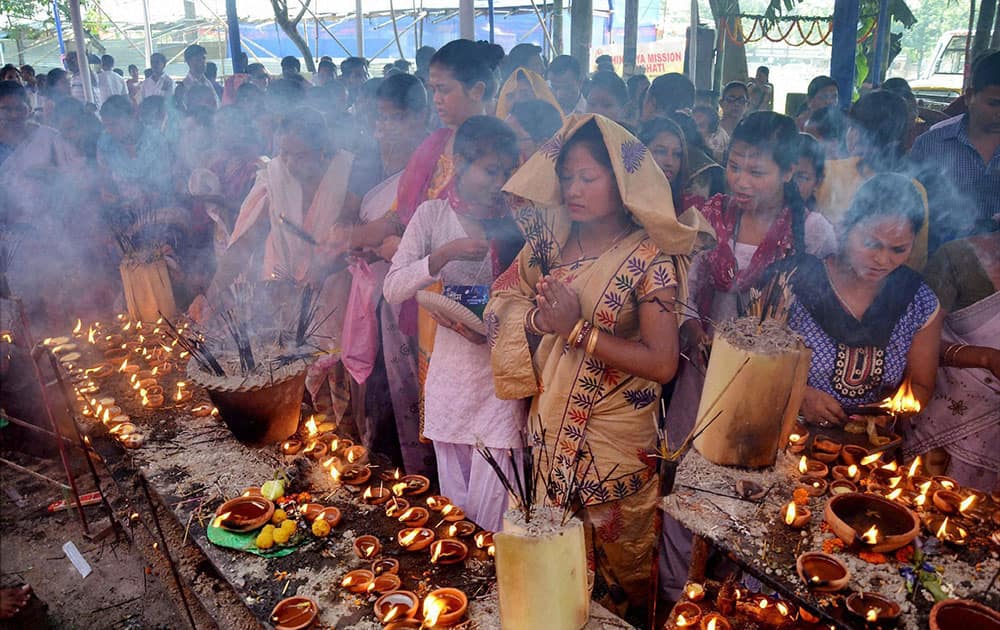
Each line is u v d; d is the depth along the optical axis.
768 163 2.49
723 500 2.02
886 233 2.14
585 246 2.26
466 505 2.68
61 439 3.21
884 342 2.31
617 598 2.49
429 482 2.44
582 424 2.25
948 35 9.90
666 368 2.07
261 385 2.56
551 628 1.66
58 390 3.75
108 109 5.14
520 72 3.69
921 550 1.80
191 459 2.67
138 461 2.67
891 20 9.55
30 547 3.33
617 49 15.15
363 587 1.97
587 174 2.05
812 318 2.38
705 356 2.61
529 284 2.37
